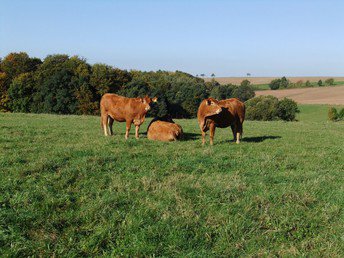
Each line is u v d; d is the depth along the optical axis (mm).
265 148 14484
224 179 9070
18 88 61750
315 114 86312
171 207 7117
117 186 8156
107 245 5797
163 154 11844
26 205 6836
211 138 14672
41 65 69000
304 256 5637
